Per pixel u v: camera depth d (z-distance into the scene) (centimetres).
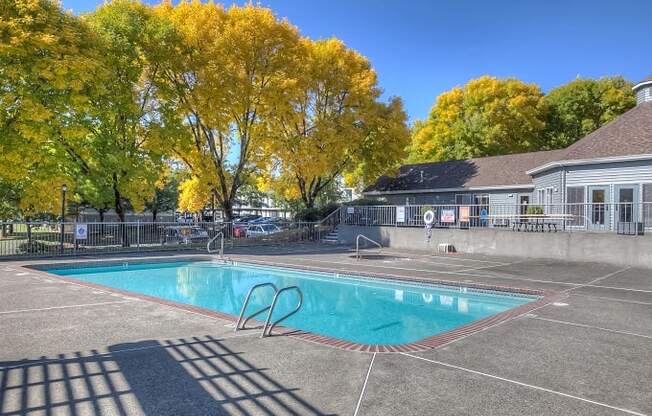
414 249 2355
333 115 3397
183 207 4238
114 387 445
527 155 3394
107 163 2402
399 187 3847
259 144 3109
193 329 671
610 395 439
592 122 4562
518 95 4525
